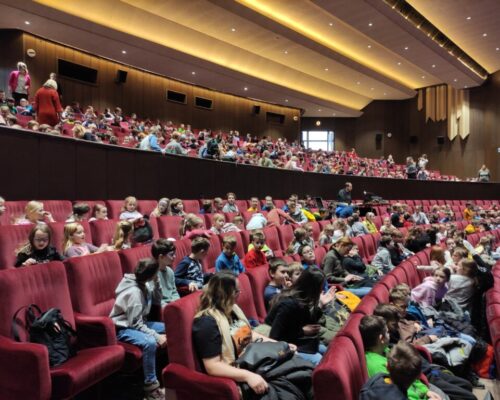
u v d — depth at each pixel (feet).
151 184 21.58
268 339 8.71
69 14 36.81
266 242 18.86
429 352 10.00
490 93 68.23
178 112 54.39
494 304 10.66
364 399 5.92
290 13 46.42
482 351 10.98
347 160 58.39
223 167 26.45
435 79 69.05
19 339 7.66
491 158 67.77
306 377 7.39
